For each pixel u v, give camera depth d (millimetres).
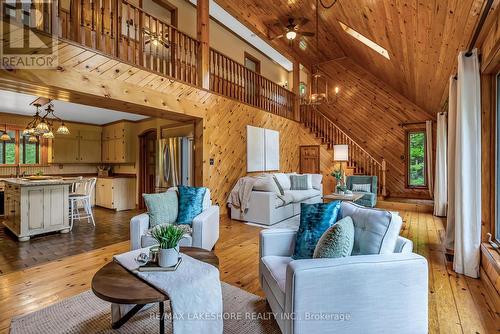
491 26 2279
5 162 6191
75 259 3143
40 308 2074
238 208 5191
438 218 5539
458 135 2791
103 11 3354
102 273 1631
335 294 1416
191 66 4688
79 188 6668
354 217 1895
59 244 3742
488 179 2715
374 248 1664
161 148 5434
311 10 5473
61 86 2895
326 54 8070
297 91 8188
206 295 1543
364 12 4031
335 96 8352
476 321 1907
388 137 7609
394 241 1675
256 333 1797
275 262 1940
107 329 1824
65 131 5438
